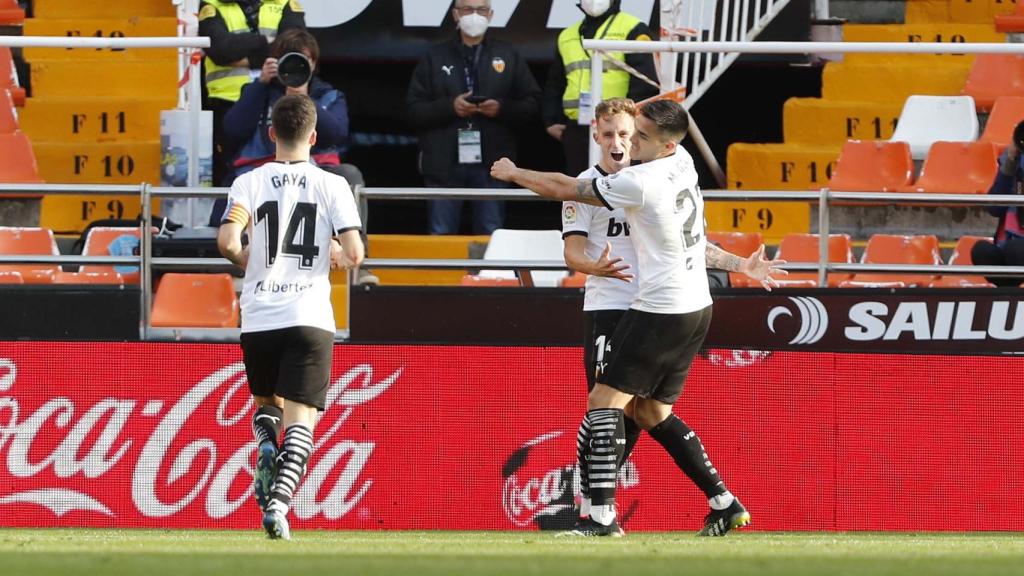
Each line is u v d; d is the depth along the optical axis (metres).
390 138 51.75
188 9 41.59
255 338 22.64
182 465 30.09
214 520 29.98
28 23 46.75
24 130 44.16
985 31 48.12
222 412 30.14
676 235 22.98
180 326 33.41
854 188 41.00
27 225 40.84
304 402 22.55
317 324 22.62
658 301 23.02
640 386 23.28
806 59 46.94
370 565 16.56
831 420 30.53
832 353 30.62
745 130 51.72
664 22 41.94
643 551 19.25
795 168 43.12
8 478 30.02
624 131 23.81
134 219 40.56
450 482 30.22
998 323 31.28
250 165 35.56
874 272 32.31
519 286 32.16
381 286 31.48
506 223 49.72
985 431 30.59
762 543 22.19
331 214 22.89
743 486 30.33
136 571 15.86
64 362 30.20
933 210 40.97
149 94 45.56
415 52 46.84
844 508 30.38
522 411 30.34
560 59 41.94
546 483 30.25
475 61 41.44
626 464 30.16
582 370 30.42
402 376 30.38
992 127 43.22
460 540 23.80
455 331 31.44
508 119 41.19
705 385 30.44
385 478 30.19
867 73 46.19
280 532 22.02
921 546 21.55
